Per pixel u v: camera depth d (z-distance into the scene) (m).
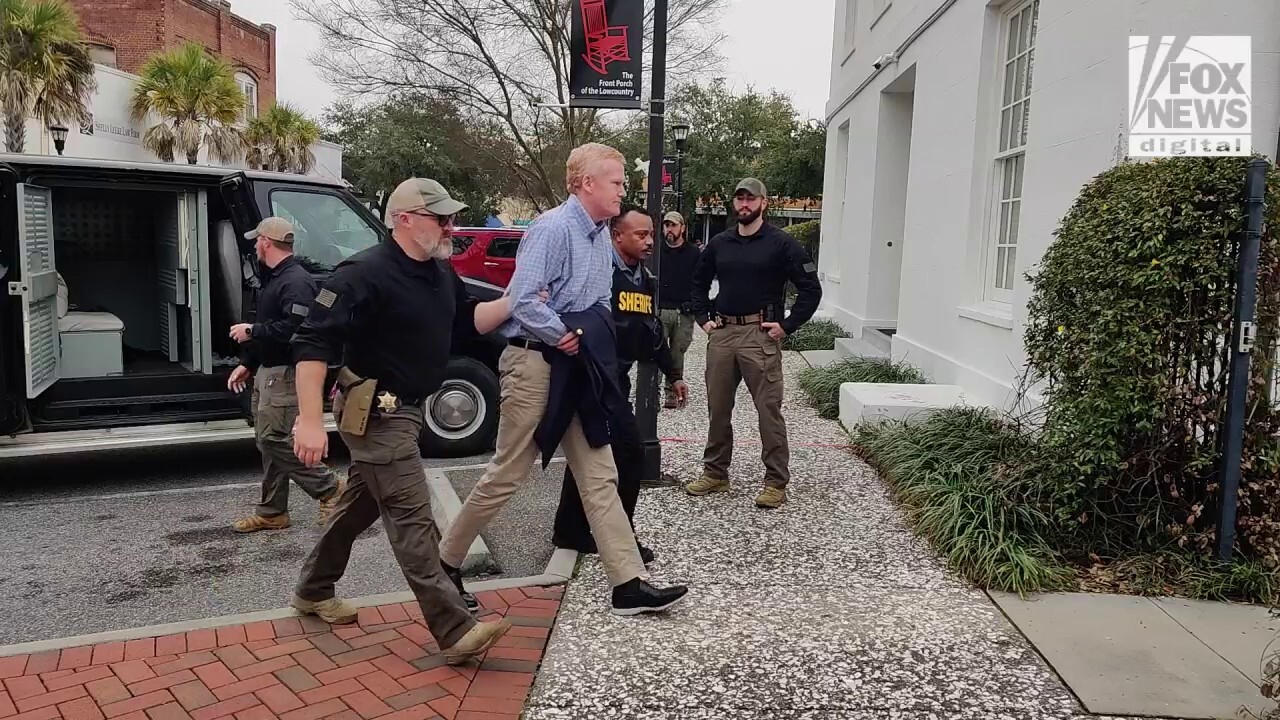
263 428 4.92
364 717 3.01
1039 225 6.35
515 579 4.27
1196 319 4.06
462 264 15.03
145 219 7.16
